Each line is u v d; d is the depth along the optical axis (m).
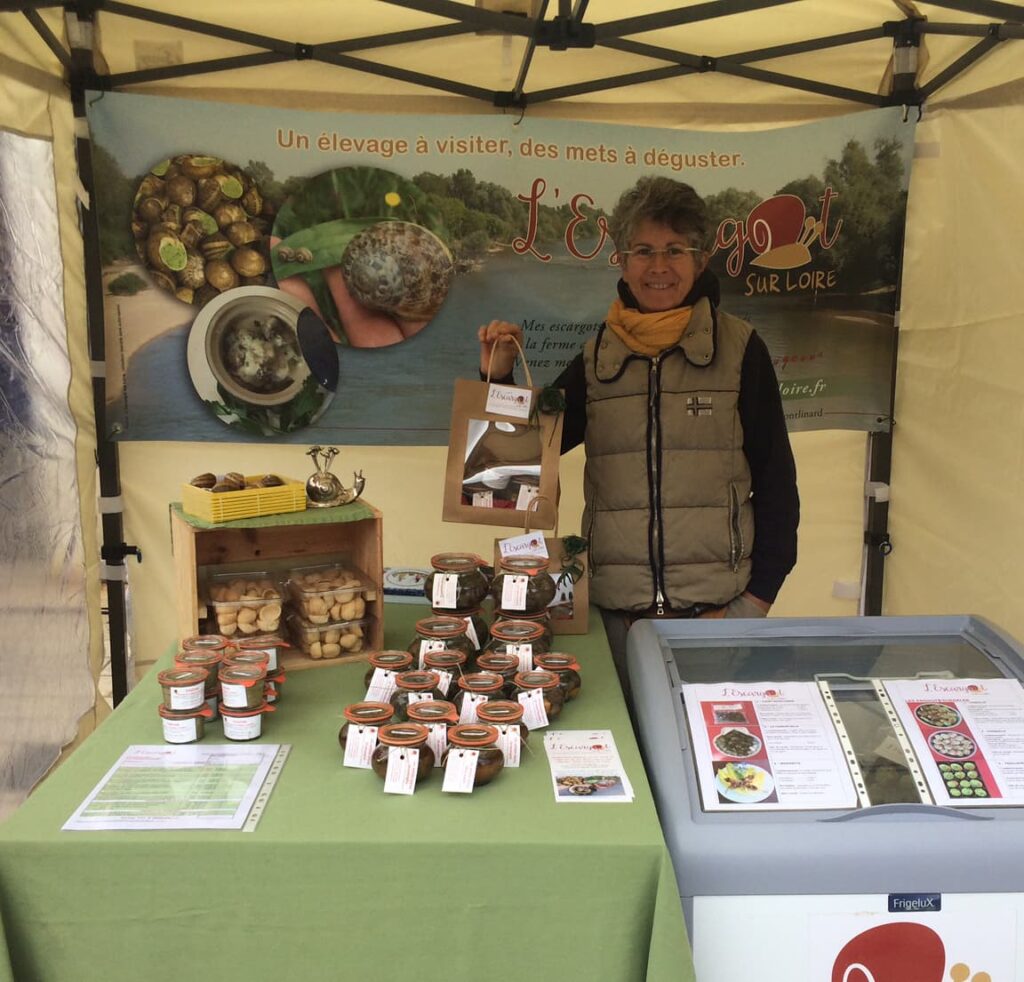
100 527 3.22
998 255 2.87
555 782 1.62
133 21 2.93
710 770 1.62
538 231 3.23
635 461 2.55
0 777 2.60
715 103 3.20
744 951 1.51
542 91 3.14
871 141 3.17
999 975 1.53
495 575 2.23
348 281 3.20
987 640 1.94
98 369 3.12
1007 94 2.80
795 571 3.49
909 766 1.63
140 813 1.50
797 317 3.29
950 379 3.12
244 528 2.17
